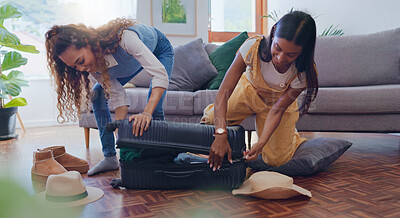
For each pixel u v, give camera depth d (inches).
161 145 61.4
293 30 50.8
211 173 63.4
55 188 57.2
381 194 61.6
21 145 125.8
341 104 100.3
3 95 139.6
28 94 182.5
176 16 192.9
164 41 77.6
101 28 61.9
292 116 73.5
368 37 125.3
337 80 124.3
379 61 120.6
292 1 194.2
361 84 122.7
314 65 58.5
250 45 61.1
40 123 185.3
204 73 126.3
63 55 56.4
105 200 59.4
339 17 170.1
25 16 183.6
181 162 67.6
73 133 158.2
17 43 128.4
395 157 96.0
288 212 52.8
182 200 59.2
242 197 60.9
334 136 144.6
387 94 98.3
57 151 79.0
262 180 59.7
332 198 59.6
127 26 64.5
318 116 103.7
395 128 100.6
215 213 52.5
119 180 67.1
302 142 87.4
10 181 6.3
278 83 63.7
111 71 67.7
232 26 210.1
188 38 196.5
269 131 64.6
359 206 55.3
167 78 64.4
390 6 141.4
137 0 185.0
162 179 64.3
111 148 81.3
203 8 197.5
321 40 130.3
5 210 6.1
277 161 77.3
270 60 59.8
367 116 101.7
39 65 189.3
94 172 77.9
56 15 186.1
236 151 63.5
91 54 58.8
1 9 128.8
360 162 89.5
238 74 63.4
